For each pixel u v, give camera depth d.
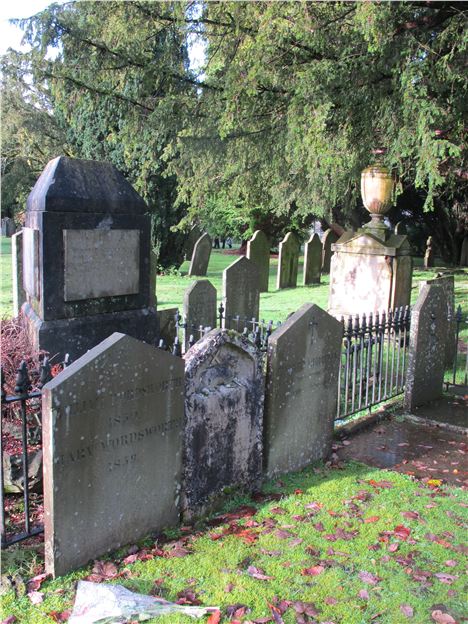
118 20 9.09
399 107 8.22
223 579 3.21
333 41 8.68
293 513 3.99
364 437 5.64
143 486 3.56
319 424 4.93
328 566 3.36
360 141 9.77
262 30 7.53
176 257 19.62
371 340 6.17
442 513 4.03
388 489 4.41
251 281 10.13
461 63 7.80
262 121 10.55
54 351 5.62
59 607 2.94
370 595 3.11
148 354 3.46
